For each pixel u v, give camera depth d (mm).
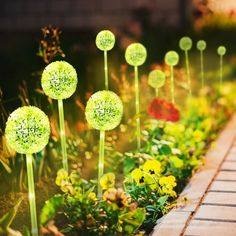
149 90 7406
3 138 4664
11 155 4695
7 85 7855
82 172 5332
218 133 6863
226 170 5301
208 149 6074
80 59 9250
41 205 4477
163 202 4133
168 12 12531
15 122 3330
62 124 4152
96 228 3713
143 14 12383
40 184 4926
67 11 12477
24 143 3334
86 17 12492
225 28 12555
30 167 3418
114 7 12438
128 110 6801
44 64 9148
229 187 4785
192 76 9211
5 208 4414
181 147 5301
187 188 4773
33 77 8195
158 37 11586
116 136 6102
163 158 4996
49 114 6070
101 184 3828
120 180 5105
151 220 4047
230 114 7926
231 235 3762
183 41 6727
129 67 9164
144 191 4227
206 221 4039
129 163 4840
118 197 3619
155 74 5469
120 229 3674
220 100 7824
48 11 12508
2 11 12602
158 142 5020
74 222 3740
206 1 12484
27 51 10250
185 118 6695
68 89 3998
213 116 7258
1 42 11820
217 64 10906
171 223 3994
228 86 8906
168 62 6152
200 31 12273
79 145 5680
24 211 4367
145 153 5164
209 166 5410
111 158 5547
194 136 5605
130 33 11672
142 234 3879
